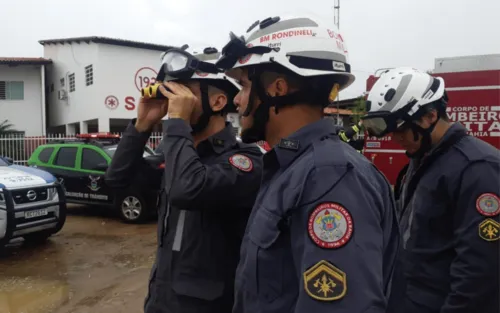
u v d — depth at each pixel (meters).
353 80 1.24
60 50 21.33
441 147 1.79
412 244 1.83
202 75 1.68
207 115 1.73
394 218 1.08
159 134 14.20
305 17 1.16
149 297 1.78
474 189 1.64
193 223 1.66
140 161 2.04
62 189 6.41
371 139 5.58
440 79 1.92
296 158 1.09
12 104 21.05
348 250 0.87
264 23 1.16
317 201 0.93
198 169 1.50
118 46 18.95
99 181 7.97
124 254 5.88
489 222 1.60
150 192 7.66
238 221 1.66
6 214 5.55
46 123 23.84
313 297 0.87
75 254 5.89
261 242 1.01
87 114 19.86
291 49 1.11
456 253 1.68
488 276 1.57
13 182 5.78
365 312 0.84
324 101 1.15
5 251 6.05
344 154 0.99
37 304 4.15
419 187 1.83
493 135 4.95
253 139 1.25
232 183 1.53
